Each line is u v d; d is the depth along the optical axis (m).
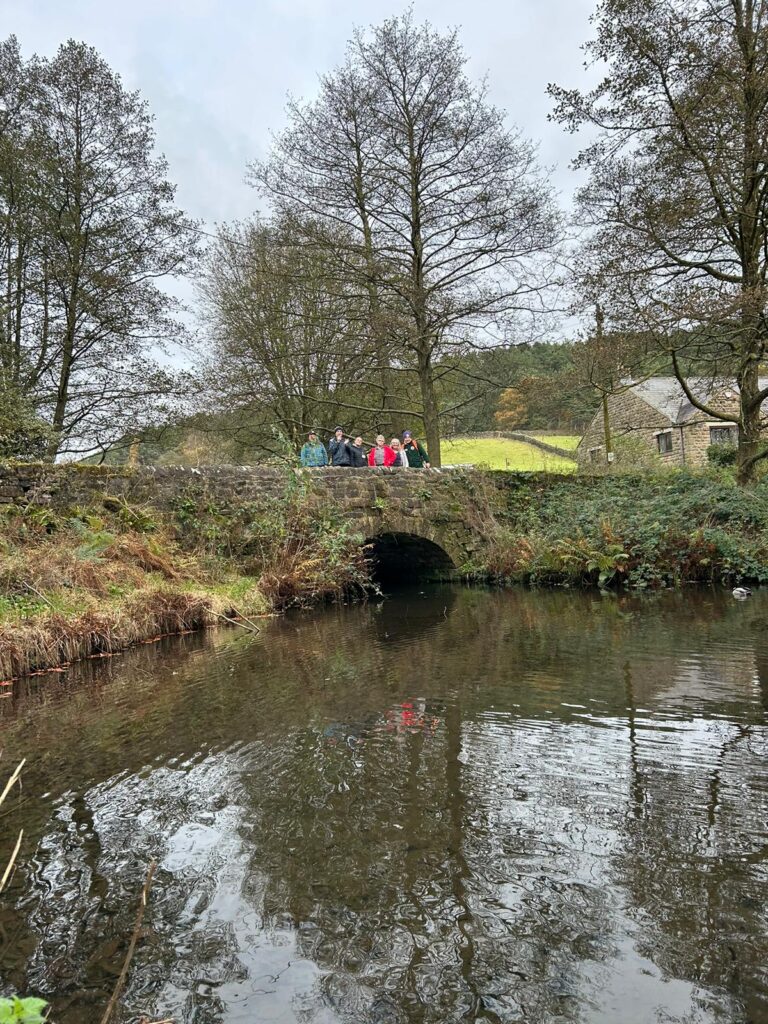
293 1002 1.60
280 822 2.50
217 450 20.16
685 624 6.30
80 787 2.93
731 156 10.18
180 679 4.90
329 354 16.05
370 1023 1.52
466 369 15.66
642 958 1.70
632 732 3.31
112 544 7.83
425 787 2.74
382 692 4.27
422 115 14.07
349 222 15.02
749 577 9.55
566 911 1.89
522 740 3.26
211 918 1.94
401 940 1.80
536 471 13.51
